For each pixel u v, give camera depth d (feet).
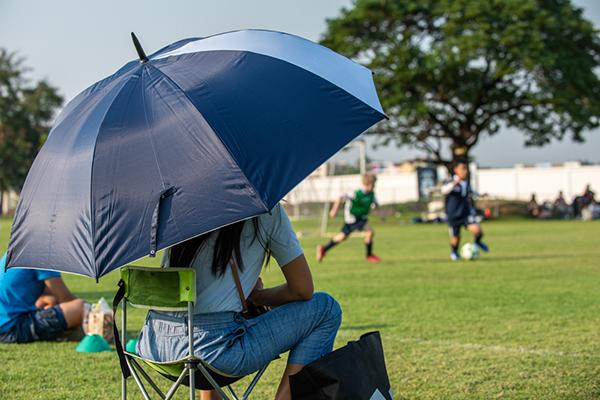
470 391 16.31
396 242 78.02
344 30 147.02
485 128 163.12
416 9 139.74
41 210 11.02
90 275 10.06
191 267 11.20
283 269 11.80
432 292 33.55
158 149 10.46
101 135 10.84
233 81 10.92
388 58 141.18
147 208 10.14
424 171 169.48
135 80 11.32
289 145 10.43
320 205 128.36
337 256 59.52
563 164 213.46
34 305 22.67
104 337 22.24
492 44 134.62
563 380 17.06
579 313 26.76
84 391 16.93
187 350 11.16
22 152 233.76
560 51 138.82
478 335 22.72
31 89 243.60
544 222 127.44
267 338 11.59
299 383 11.05
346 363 11.10
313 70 11.55
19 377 18.16
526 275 40.55
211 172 10.14
